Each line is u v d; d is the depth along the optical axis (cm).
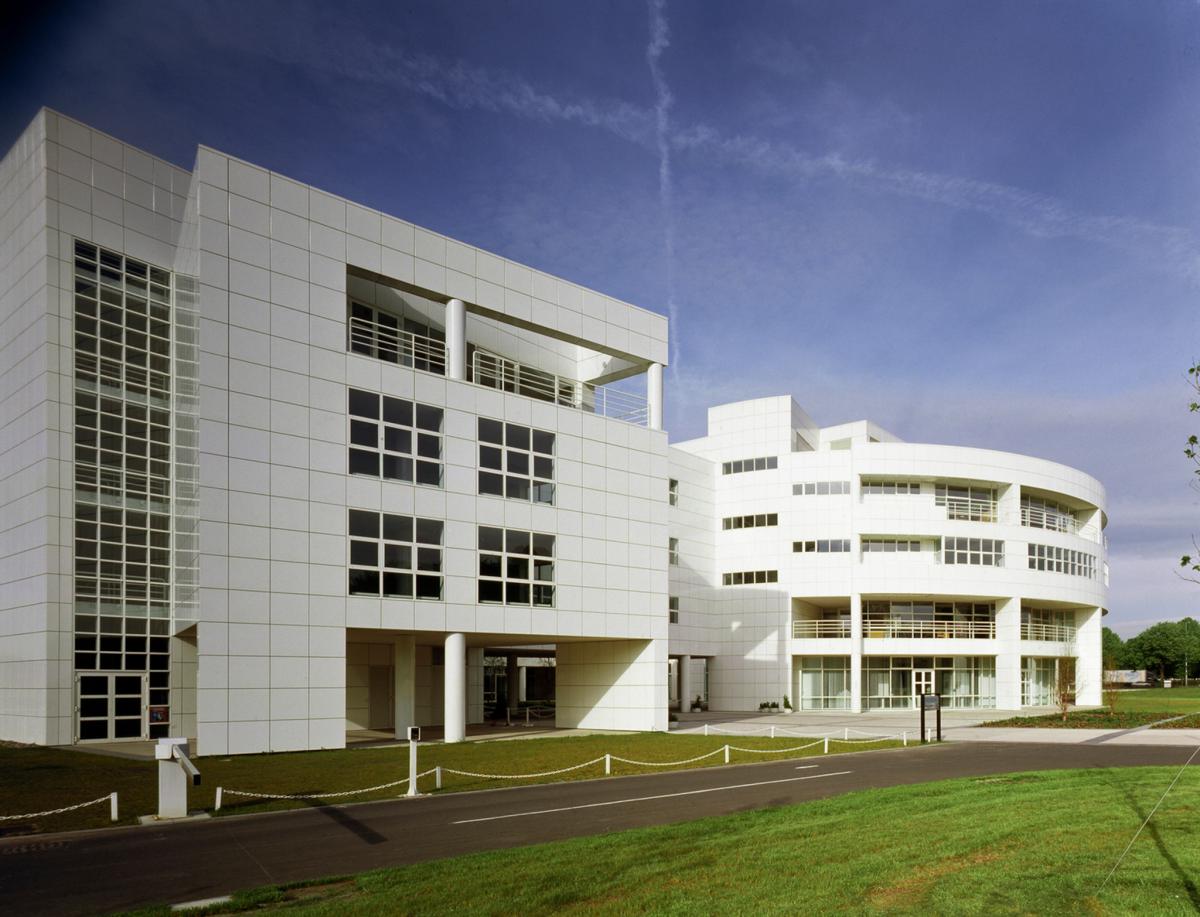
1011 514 6312
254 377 2961
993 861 1183
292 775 2269
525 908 996
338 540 3095
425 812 1725
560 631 3728
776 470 6381
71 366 3288
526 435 3712
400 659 3594
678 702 6650
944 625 6225
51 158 3300
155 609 3447
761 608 6266
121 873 1233
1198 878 1076
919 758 2703
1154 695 8506
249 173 3027
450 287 3531
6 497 3466
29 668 3244
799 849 1269
